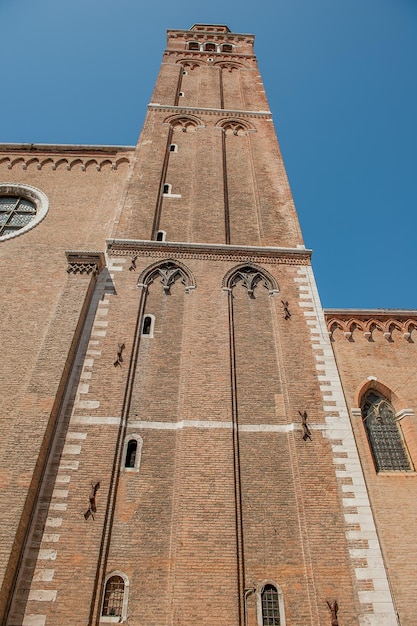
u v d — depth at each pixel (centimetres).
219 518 1549
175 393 1883
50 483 1584
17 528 1412
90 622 1333
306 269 2398
